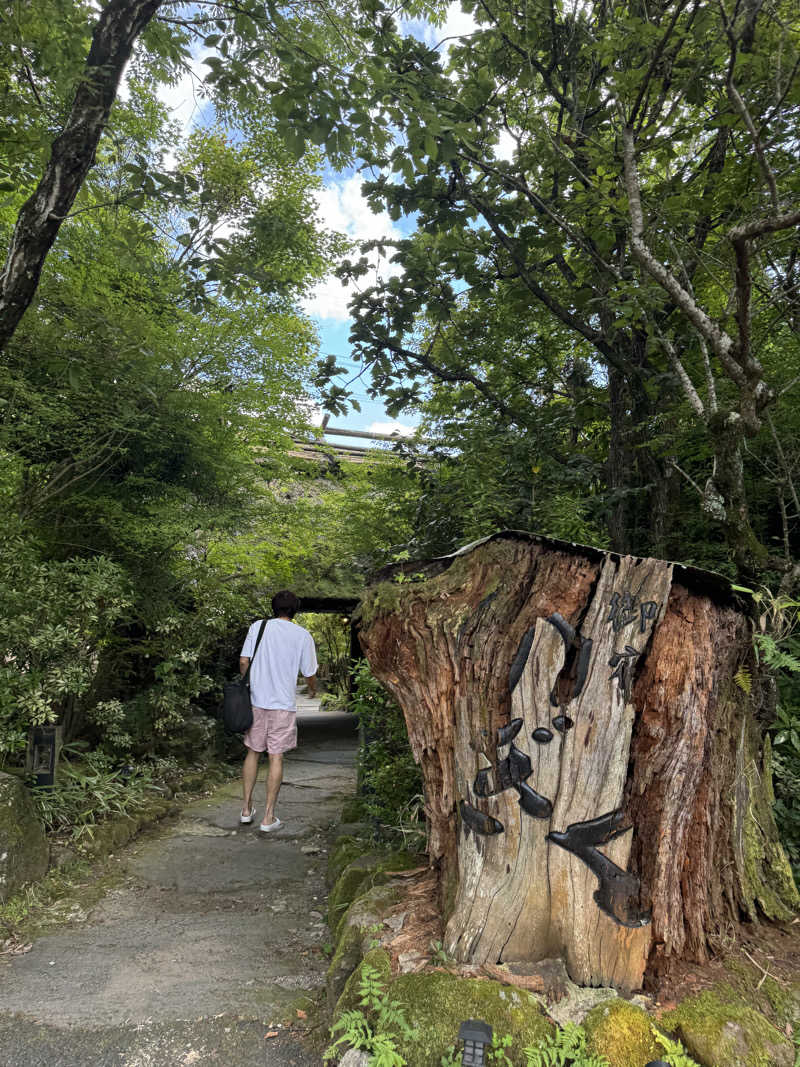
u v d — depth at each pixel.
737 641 2.06
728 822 2.05
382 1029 1.66
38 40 3.25
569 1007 1.68
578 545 2.02
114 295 5.15
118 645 5.95
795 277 3.31
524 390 6.45
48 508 5.11
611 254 4.66
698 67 3.22
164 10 3.55
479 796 1.91
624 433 4.77
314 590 8.59
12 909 3.05
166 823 4.79
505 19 4.22
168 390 5.15
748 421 2.52
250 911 3.23
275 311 6.46
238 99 3.94
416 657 2.17
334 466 8.11
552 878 1.82
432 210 4.67
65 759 4.77
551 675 1.90
